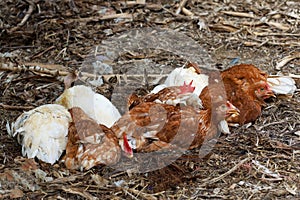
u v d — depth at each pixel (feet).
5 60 24.77
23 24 28.04
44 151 17.93
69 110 18.97
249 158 18.26
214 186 17.11
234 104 20.20
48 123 18.17
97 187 16.98
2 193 16.78
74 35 27.14
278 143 19.01
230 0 30.14
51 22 28.17
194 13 28.94
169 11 29.12
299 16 28.37
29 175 17.38
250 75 20.65
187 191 16.90
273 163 18.11
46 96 22.38
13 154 18.56
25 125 18.38
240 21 28.19
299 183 17.20
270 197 16.60
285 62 24.48
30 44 26.50
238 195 16.71
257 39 26.63
